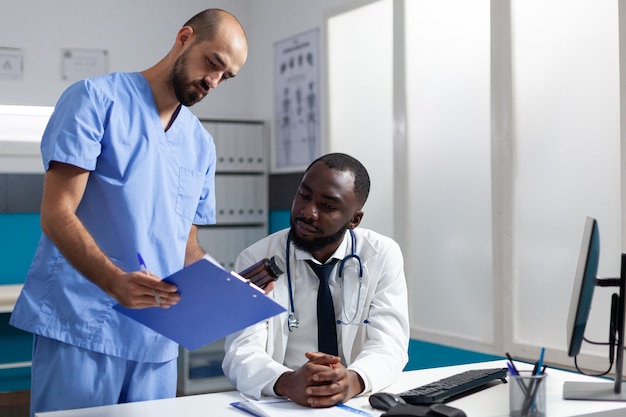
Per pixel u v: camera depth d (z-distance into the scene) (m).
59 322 1.85
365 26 4.48
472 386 1.76
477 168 3.70
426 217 4.05
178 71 1.87
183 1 5.30
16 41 4.80
